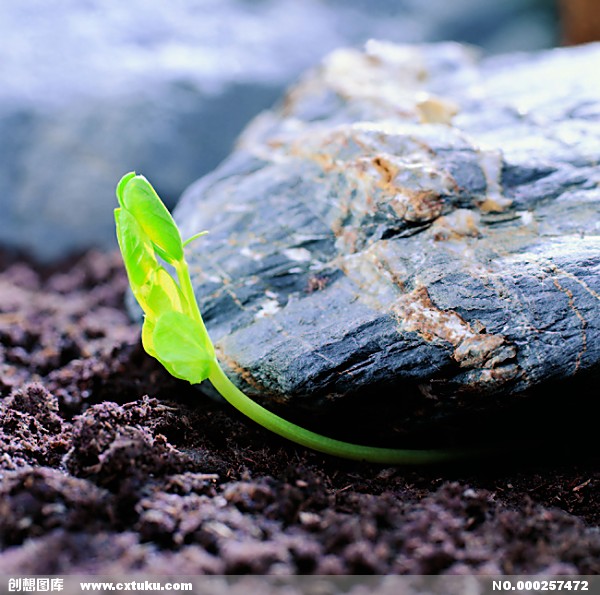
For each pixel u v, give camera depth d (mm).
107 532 236
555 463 269
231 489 246
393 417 260
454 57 368
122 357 300
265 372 260
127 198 251
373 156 283
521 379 251
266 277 276
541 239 269
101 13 592
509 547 238
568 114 303
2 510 236
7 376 307
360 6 674
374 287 266
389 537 238
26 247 434
